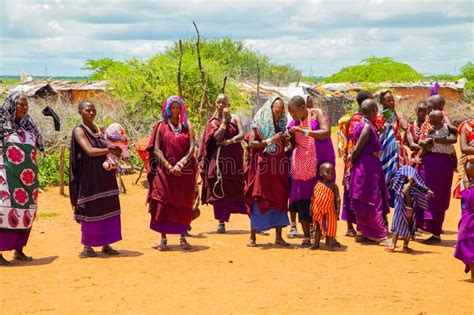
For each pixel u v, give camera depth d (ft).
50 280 24.31
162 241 29.84
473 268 24.03
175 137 29.40
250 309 20.43
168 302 21.29
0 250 26.86
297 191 30.19
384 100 32.81
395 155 32.45
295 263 27.07
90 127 28.45
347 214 33.14
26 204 27.35
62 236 33.47
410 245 31.17
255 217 30.48
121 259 27.91
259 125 29.91
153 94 67.31
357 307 20.62
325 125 30.09
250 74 176.65
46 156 53.26
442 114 31.83
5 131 27.02
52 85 106.93
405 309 20.43
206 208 43.34
